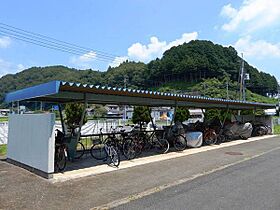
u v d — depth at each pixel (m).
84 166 7.17
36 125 6.41
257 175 6.16
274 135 17.16
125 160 8.02
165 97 8.86
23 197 4.66
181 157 8.59
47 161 5.89
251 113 19.19
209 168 6.93
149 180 5.75
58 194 4.82
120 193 4.87
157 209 4.05
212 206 4.14
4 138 12.06
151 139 10.31
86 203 4.37
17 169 6.81
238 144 12.16
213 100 10.80
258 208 4.04
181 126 10.60
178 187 5.23
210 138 12.04
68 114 13.28
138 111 17.12
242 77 32.78
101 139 9.41
